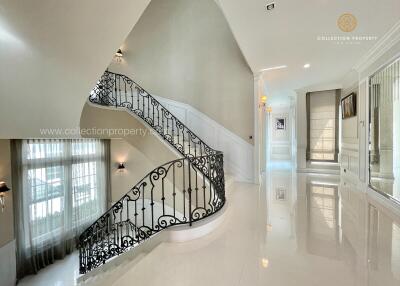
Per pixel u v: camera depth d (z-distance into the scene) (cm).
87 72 245
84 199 570
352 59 441
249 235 262
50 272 454
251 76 549
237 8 270
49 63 213
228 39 572
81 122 415
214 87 588
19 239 426
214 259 212
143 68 664
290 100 941
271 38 350
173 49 634
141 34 666
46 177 481
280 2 258
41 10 166
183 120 620
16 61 194
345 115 570
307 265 199
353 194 439
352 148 518
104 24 201
